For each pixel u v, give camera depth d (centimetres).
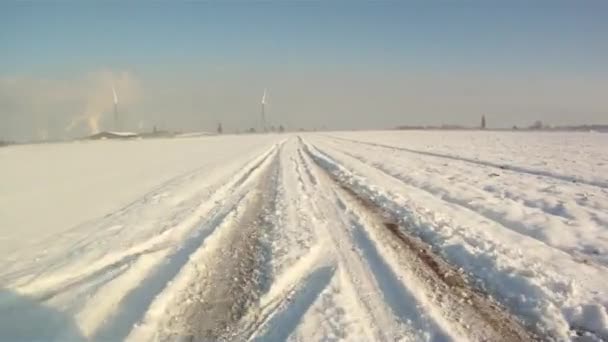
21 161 2288
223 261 551
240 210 862
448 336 357
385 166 1692
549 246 601
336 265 523
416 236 657
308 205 895
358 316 389
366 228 697
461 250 575
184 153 2830
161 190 1138
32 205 945
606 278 480
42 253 577
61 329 370
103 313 401
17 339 352
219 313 404
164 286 459
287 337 354
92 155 2753
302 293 444
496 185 1152
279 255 555
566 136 5522
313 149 2938
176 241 638
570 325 386
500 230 680
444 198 998
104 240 632
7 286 453
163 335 363
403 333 361
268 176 1419
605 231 677
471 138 5150
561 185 1151
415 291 446
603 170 1459
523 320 395
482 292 453
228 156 2417
